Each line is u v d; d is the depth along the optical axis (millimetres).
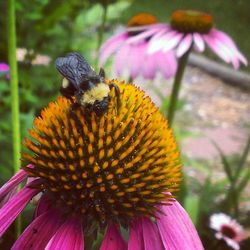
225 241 142
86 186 78
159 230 82
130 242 80
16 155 110
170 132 83
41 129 80
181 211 86
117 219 80
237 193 163
